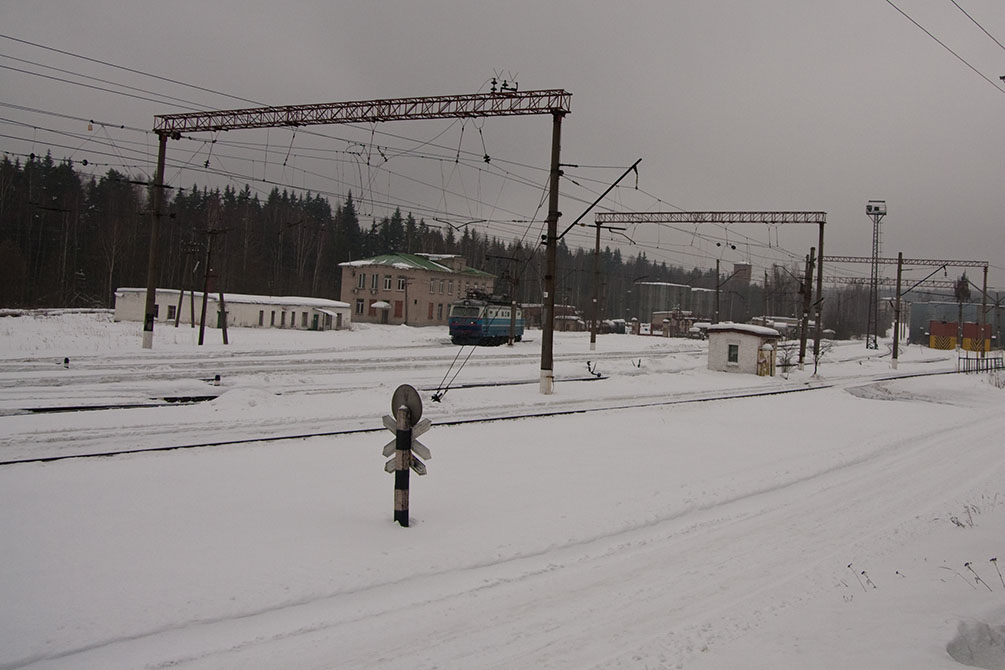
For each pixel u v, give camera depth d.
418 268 75.62
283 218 95.00
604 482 12.42
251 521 9.01
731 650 5.87
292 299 62.09
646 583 7.62
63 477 10.72
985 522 10.53
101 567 7.23
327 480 11.47
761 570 8.12
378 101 27.12
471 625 6.41
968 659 5.94
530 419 19.20
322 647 5.89
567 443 16.14
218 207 69.38
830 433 20.00
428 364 32.62
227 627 6.22
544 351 24.91
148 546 7.89
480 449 14.89
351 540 8.55
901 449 17.89
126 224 83.19
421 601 6.96
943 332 83.12
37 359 26.16
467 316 48.31
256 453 13.24
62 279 75.88
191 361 28.33
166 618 6.25
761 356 37.62
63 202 80.44
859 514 10.96
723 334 38.62
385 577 7.50
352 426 16.62
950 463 15.91
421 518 9.66
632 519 10.15
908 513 11.08
